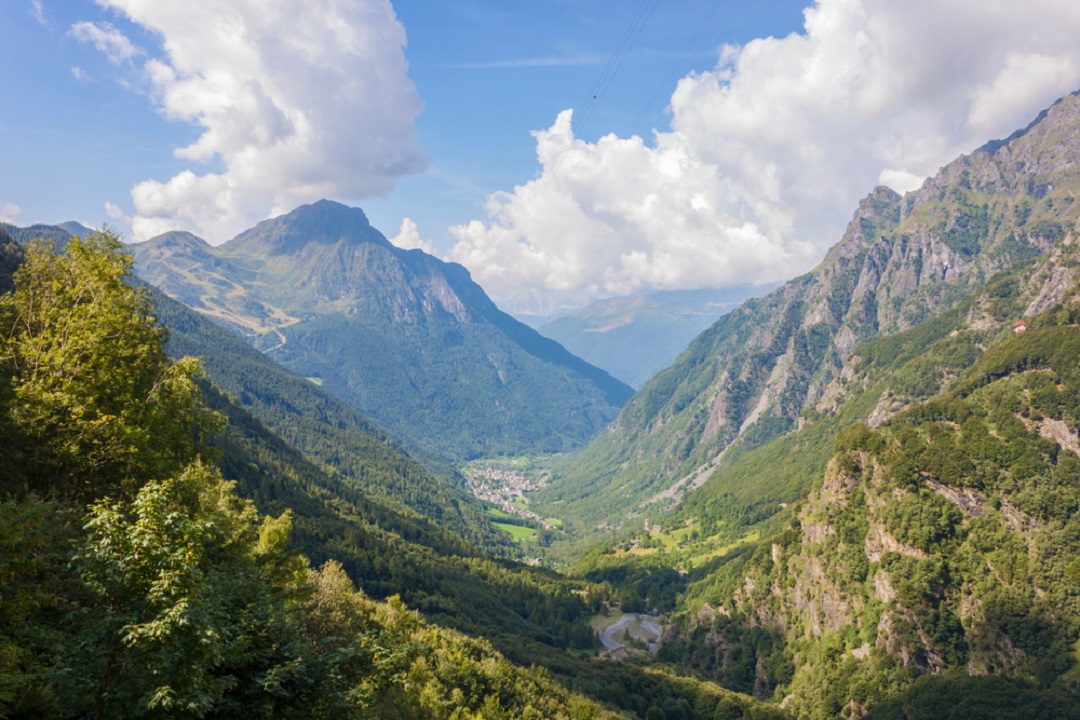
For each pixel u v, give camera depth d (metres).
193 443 66.88
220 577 30.91
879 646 199.25
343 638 33.56
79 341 53.59
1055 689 162.12
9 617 26.03
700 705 182.38
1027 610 183.00
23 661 24.48
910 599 198.38
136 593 25.02
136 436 52.41
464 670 108.44
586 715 123.88
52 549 29.64
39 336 54.62
